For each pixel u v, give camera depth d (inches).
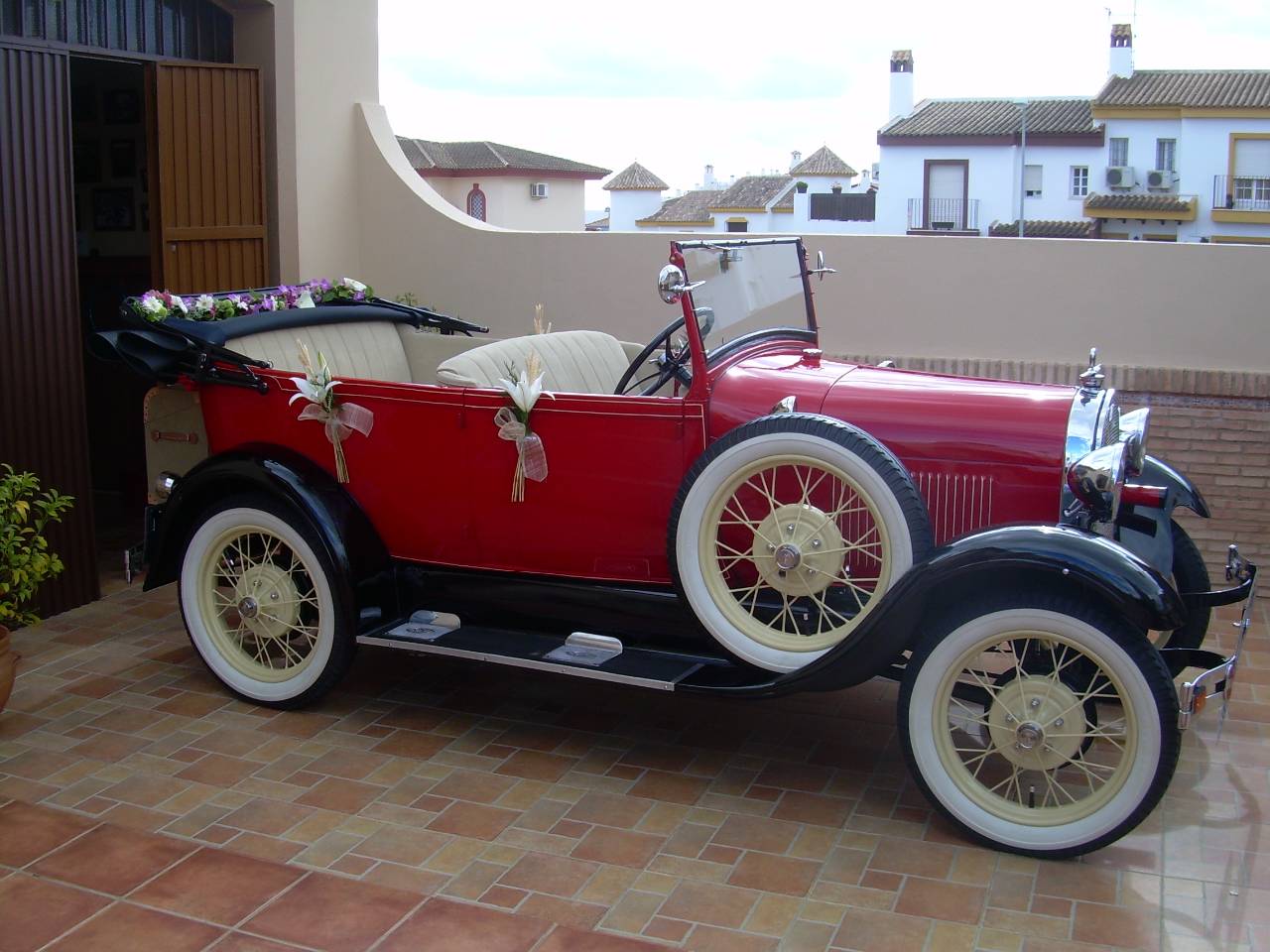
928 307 254.7
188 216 249.6
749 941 122.9
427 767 162.7
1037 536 134.9
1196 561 173.3
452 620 176.6
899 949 121.6
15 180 207.3
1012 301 250.1
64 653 203.0
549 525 169.0
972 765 162.9
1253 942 122.9
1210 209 1098.1
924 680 141.7
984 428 151.8
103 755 164.9
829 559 149.3
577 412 162.4
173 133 245.0
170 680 191.8
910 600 137.9
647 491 162.6
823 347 262.2
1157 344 243.6
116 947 121.1
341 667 176.1
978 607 138.3
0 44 203.2
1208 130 1091.9
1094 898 131.0
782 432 145.9
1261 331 237.6
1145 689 131.3
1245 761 165.6
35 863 136.6
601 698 187.3
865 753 168.4
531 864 137.8
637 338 275.3
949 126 1175.6
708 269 164.4
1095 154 1130.0
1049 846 137.9
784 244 186.7
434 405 170.4
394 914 127.3
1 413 207.8
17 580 175.2
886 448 145.6
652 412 159.3
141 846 140.7
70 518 221.9
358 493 179.6
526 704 184.7
